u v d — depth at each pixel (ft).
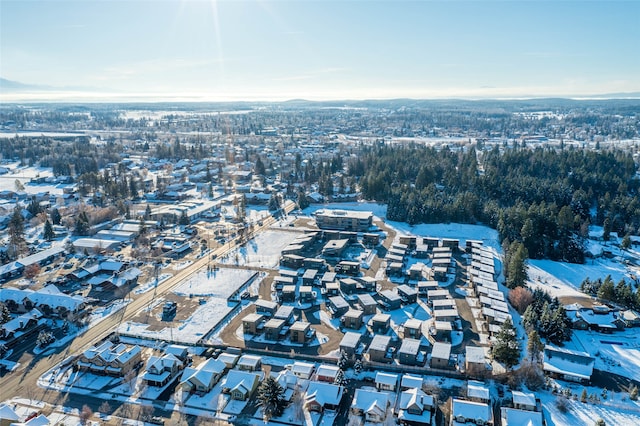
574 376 243.60
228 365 255.09
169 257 425.69
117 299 338.75
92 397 230.27
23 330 286.66
